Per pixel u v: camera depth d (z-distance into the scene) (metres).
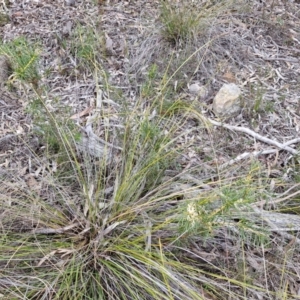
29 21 3.47
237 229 2.18
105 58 3.19
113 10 3.57
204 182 2.41
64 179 2.43
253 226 2.06
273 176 2.56
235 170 2.42
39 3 3.61
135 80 3.05
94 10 3.56
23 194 2.23
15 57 2.34
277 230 2.22
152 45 3.23
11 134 2.70
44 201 2.31
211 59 3.22
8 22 3.46
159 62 3.14
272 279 2.15
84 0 3.64
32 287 1.96
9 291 1.96
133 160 2.41
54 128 2.43
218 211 1.84
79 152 2.51
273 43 3.48
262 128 2.86
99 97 2.75
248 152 2.66
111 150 2.50
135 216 2.18
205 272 2.02
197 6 3.40
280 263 2.20
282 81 3.18
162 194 2.31
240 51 3.35
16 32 3.37
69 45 3.25
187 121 2.80
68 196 2.31
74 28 3.40
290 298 2.11
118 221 2.17
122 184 2.22
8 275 2.01
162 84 2.88
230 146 2.70
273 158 2.67
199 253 2.19
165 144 2.42
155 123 2.60
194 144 2.67
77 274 1.97
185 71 3.11
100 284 1.99
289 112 2.97
